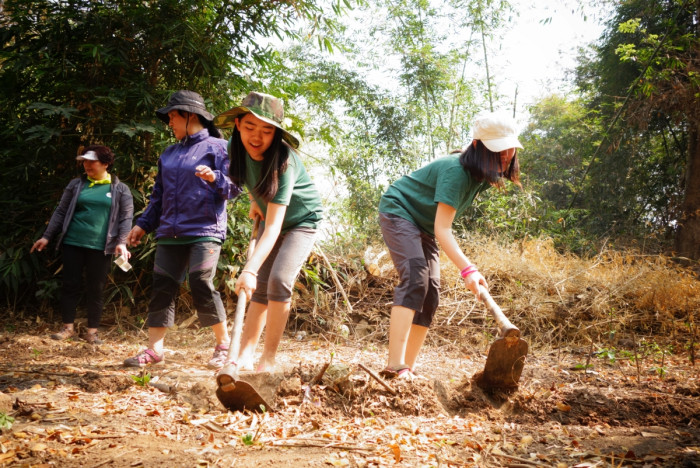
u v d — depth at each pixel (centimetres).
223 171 386
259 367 338
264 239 303
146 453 213
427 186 338
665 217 1288
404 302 325
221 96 621
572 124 1496
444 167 326
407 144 1114
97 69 579
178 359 420
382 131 1145
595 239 1034
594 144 1326
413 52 1112
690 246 1123
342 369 306
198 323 557
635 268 691
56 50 582
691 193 1146
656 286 639
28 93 599
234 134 322
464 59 1171
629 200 1304
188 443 231
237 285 289
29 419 251
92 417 258
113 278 582
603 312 609
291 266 333
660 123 1274
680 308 629
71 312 476
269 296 331
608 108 1331
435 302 350
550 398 319
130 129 542
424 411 294
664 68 1079
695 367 448
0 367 367
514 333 304
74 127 584
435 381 322
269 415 275
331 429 260
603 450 236
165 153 398
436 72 1134
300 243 339
